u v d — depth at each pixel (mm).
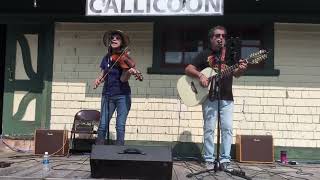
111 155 5277
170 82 7840
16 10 8094
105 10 7305
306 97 7695
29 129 8219
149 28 7914
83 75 8016
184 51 7883
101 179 5316
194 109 7789
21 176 5504
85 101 7984
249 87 7734
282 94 7703
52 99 8031
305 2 7637
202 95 6289
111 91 6484
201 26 7867
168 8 7191
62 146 7438
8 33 8328
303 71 7719
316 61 7727
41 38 8258
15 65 8305
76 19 8016
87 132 7535
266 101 7707
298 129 7672
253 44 7812
